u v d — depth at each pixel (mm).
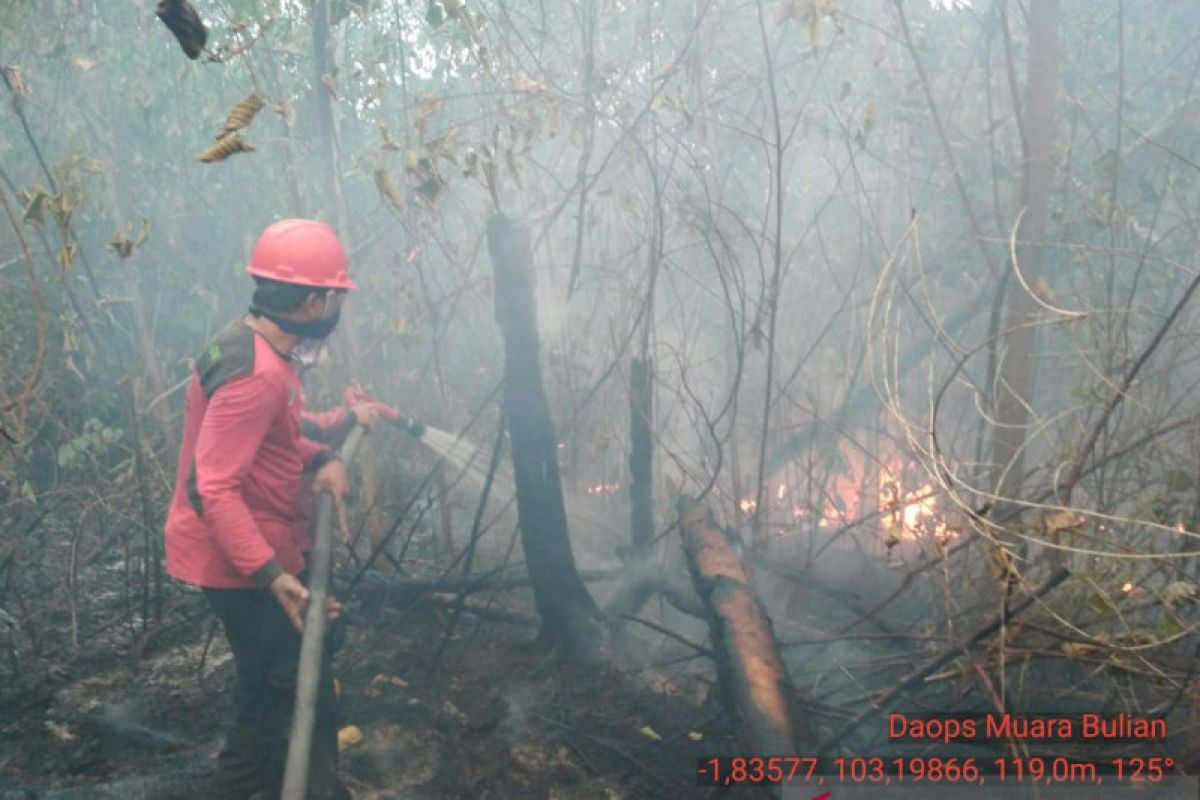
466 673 3395
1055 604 2793
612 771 2844
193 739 3033
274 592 2188
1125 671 2570
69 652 3562
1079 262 3434
